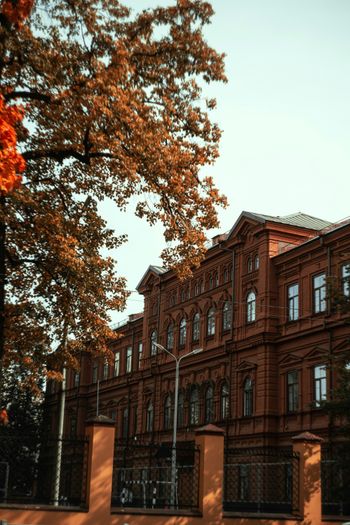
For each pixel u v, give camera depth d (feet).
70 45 67.97
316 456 53.01
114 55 65.98
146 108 69.05
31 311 84.07
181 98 73.05
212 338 165.89
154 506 58.29
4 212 66.85
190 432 168.45
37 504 47.62
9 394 207.41
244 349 149.69
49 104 67.72
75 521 45.57
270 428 138.21
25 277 84.43
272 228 147.23
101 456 47.24
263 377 141.49
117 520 46.57
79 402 249.75
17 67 66.64
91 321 83.51
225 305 163.02
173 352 184.55
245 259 155.74
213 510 49.06
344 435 78.43
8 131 43.42
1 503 45.19
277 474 66.39
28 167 76.74
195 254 76.84
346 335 124.06
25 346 85.87
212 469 49.90
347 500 72.69
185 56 70.95
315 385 130.21
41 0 67.46
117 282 85.97
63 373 89.45
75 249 78.95
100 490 46.60
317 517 51.72
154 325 199.52
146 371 196.85
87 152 70.69
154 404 189.67
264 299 144.77
